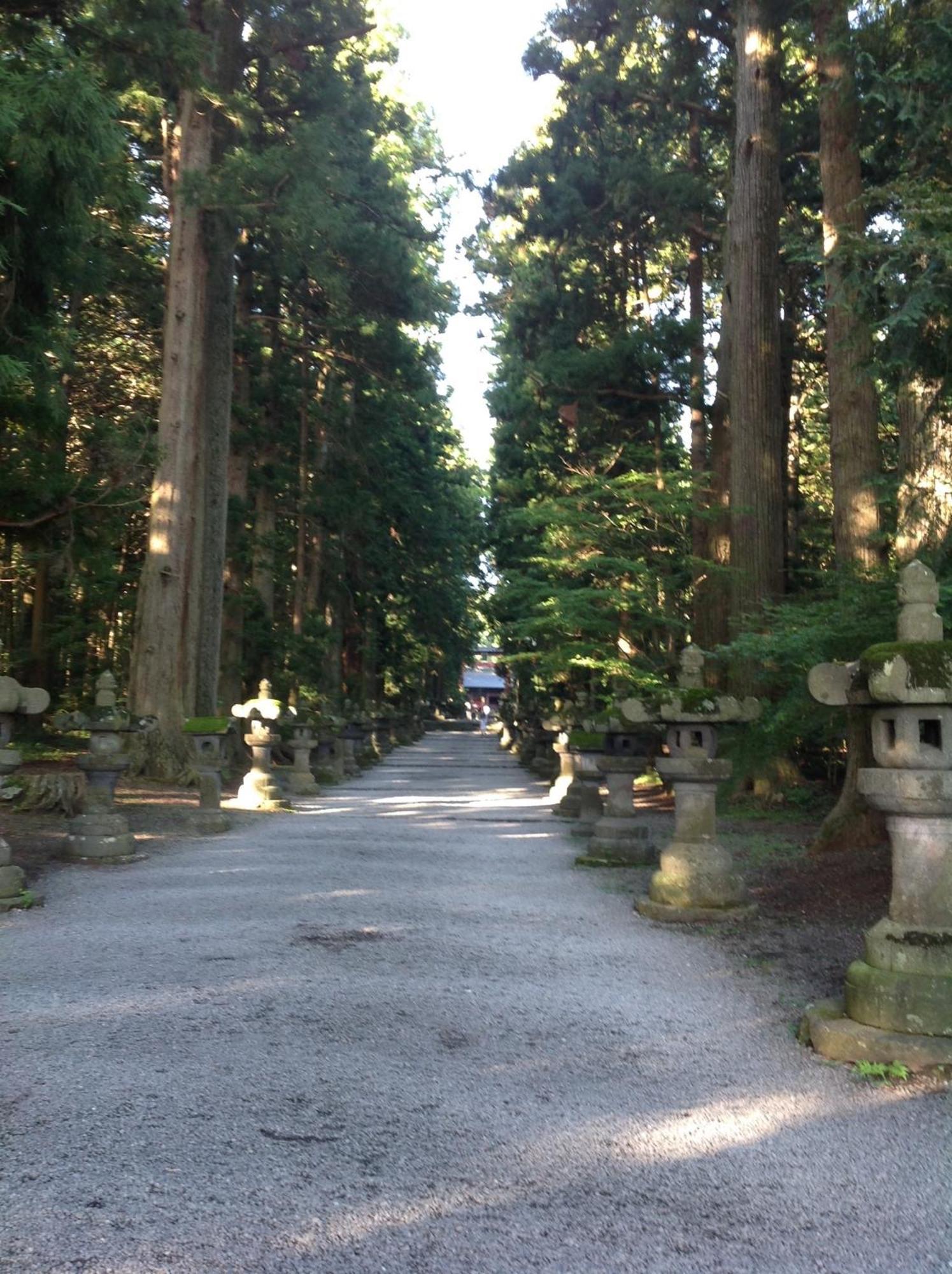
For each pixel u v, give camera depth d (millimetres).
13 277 12055
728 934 8359
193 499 23391
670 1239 3459
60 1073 4867
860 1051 5145
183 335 22562
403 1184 3812
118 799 18391
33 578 27578
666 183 22859
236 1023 5688
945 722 5242
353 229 24609
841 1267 3305
